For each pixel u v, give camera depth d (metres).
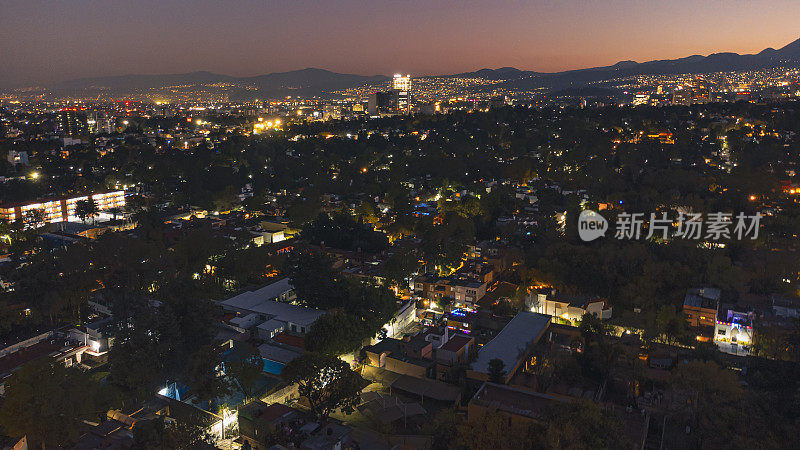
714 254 149.62
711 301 123.75
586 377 96.12
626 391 91.62
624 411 83.06
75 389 71.00
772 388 92.62
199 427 73.06
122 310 102.56
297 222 198.12
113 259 126.00
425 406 87.69
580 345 108.44
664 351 105.81
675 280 133.75
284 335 109.06
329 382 80.75
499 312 125.44
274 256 148.38
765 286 136.88
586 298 128.75
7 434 68.56
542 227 181.75
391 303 117.06
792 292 133.75
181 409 81.56
